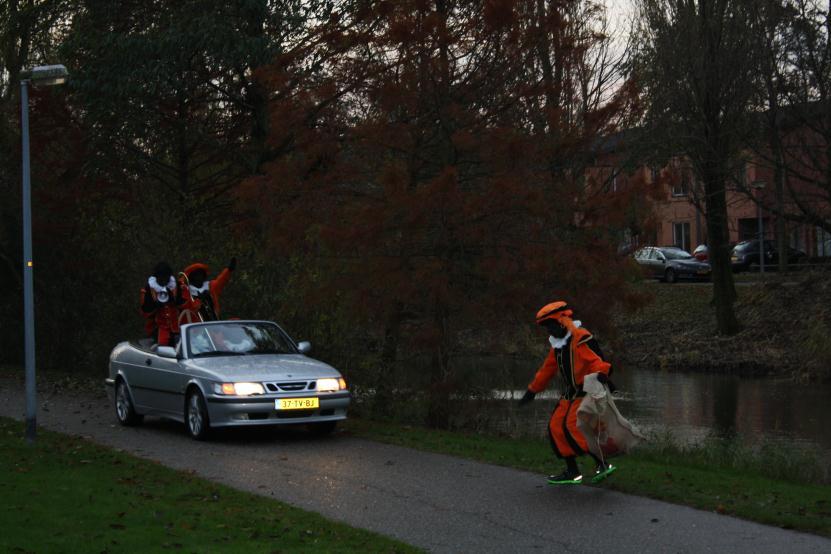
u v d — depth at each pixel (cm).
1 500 891
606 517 858
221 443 1316
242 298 1953
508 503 917
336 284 1744
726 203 3722
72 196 2594
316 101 1795
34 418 1299
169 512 858
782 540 777
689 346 3569
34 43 2688
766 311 3772
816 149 3184
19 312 2825
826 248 5403
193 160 2828
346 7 2034
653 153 3127
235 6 2295
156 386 1436
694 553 741
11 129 2711
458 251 1720
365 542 764
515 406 2139
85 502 894
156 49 2273
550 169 1781
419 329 1720
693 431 2034
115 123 2486
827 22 3030
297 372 1332
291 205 1816
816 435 1975
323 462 1150
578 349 967
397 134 1747
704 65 3256
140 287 2192
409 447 1272
